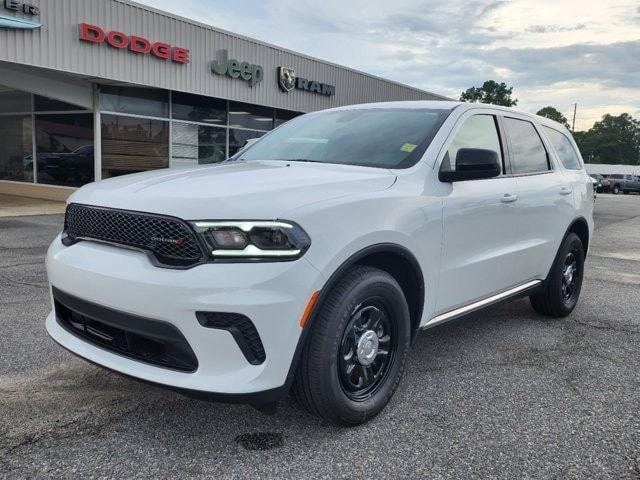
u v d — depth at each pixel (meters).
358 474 2.64
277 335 2.57
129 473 2.59
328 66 20.56
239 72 16.84
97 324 2.93
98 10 13.08
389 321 3.22
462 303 3.90
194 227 2.54
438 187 3.54
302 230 2.64
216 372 2.57
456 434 3.05
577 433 3.11
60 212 13.33
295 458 2.76
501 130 4.46
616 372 4.07
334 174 3.23
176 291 2.50
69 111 15.29
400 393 3.57
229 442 2.90
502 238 4.18
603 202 31.47
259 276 2.53
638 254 10.66
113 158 15.16
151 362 2.71
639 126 121.50
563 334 4.98
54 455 2.72
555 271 5.14
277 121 19.66
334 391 2.86
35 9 11.92
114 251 2.79
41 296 5.63
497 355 4.36
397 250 3.12
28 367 3.78
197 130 17.09
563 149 5.57
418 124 3.92
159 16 14.45
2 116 16.92
